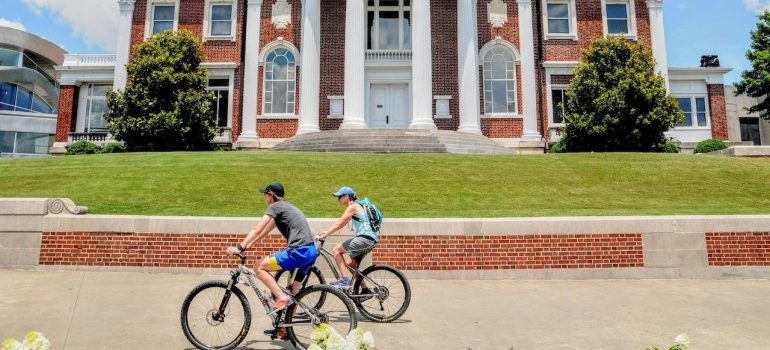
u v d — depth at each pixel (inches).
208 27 1065.5
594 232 356.8
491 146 870.4
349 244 242.1
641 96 840.3
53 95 1902.1
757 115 1483.8
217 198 472.4
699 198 496.7
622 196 502.6
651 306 265.7
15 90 1795.0
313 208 449.7
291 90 1029.8
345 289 232.5
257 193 491.8
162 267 355.3
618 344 198.5
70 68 1103.0
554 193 511.5
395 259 352.2
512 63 1039.6
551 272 352.2
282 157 652.1
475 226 355.6
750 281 341.1
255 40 1039.6
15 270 354.9
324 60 1020.5
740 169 594.2
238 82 1043.3
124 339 200.8
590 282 339.0
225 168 573.6
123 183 510.3
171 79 870.4
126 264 356.8
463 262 352.5
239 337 192.5
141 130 862.5
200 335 198.7
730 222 360.2
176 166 581.3
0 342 193.6
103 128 1105.4
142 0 1075.9
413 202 473.1
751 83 1103.6
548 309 259.3
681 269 355.3
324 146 810.2
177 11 1066.1
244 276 199.6
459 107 987.9
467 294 298.8
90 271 354.9
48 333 206.7
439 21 1027.9
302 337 202.1
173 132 867.4
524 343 200.7
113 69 1103.0
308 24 972.6
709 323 229.9
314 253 206.7
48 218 363.9
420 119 896.9
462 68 959.6
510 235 355.9
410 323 231.0
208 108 912.9
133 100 873.5
